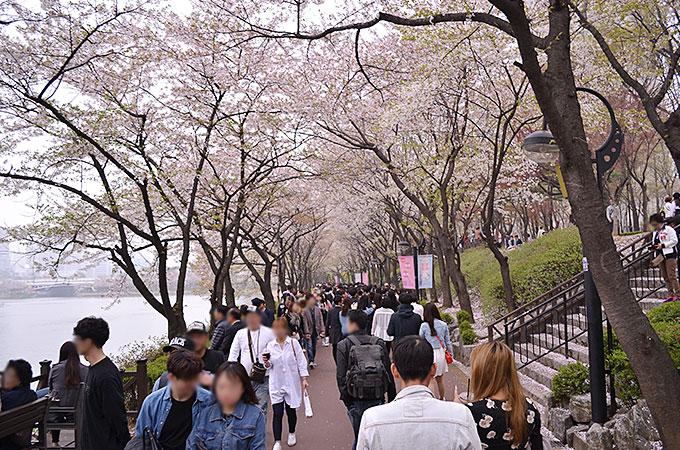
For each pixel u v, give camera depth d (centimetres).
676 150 640
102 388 333
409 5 920
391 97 1417
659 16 1057
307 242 4106
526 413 251
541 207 2717
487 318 1329
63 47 1033
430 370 246
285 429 684
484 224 1176
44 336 2073
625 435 459
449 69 1160
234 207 1842
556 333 895
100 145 1060
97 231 1381
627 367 517
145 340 2205
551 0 464
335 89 1388
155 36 1125
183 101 1317
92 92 1153
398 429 226
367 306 1117
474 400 258
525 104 1241
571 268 1126
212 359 490
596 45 1110
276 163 1669
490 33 1049
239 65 1288
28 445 396
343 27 621
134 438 312
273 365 586
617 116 1148
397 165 1462
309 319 1196
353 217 2902
